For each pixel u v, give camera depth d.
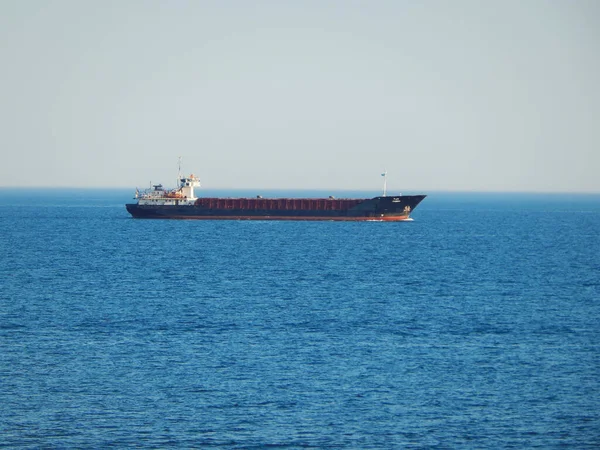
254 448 163.12
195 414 180.62
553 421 179.38
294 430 172.25
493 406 188.25
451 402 190.38
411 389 199.50
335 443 166.00
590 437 170.88
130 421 176.25
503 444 167.12
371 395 194.50
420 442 167.38
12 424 174.38
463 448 164.75
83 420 176.75
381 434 170.88
